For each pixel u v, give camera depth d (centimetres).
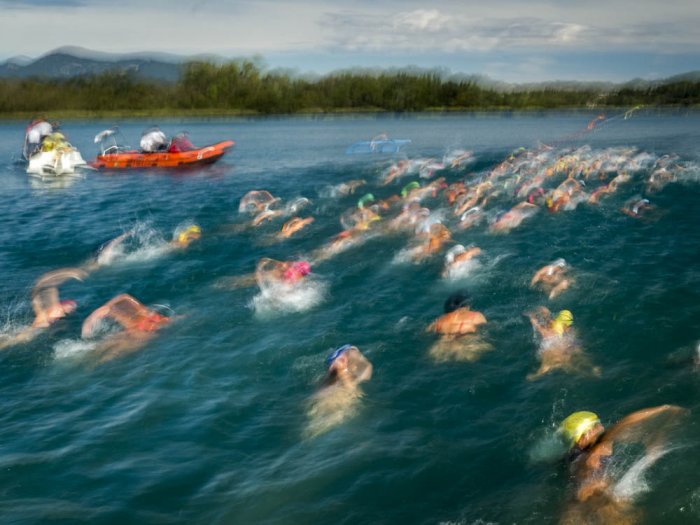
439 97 9919
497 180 2794
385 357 1087
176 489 753
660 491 682
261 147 4941
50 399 999
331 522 685
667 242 1705
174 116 8788
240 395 985
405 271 1559
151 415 932
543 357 1046
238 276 1590
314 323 1262
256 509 710
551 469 748
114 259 1803
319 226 2130
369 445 827
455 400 931
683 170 2836
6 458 830
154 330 1260
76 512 715
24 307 1432
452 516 683
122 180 3450
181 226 2223
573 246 1703
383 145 4775
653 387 921
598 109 9075
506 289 1387
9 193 3102
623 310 1228
